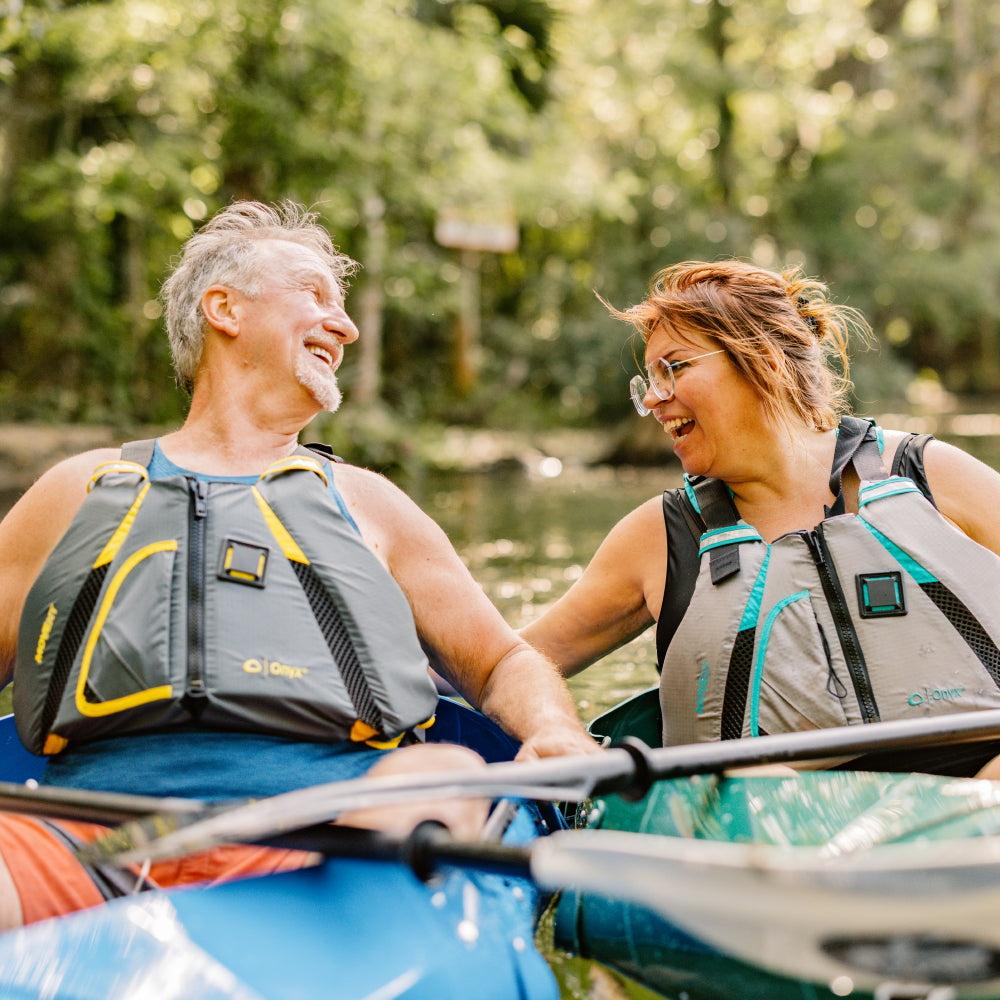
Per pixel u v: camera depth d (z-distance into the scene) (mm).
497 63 9891
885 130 19047
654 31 16703
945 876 1039
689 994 1456
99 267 11039
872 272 18484
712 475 2057
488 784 1289
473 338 16016
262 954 1224
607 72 16359
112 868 1463
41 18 7875
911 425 14773
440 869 1333
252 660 1583
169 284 1984
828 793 1600
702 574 2006
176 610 1595
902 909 1039
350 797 1231
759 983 1387
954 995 1220
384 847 1312
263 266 1869
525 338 17188
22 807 1407
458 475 10742
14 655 1778
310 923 1284
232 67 8891
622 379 16156
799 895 1032
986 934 1082
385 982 1221
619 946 1526
